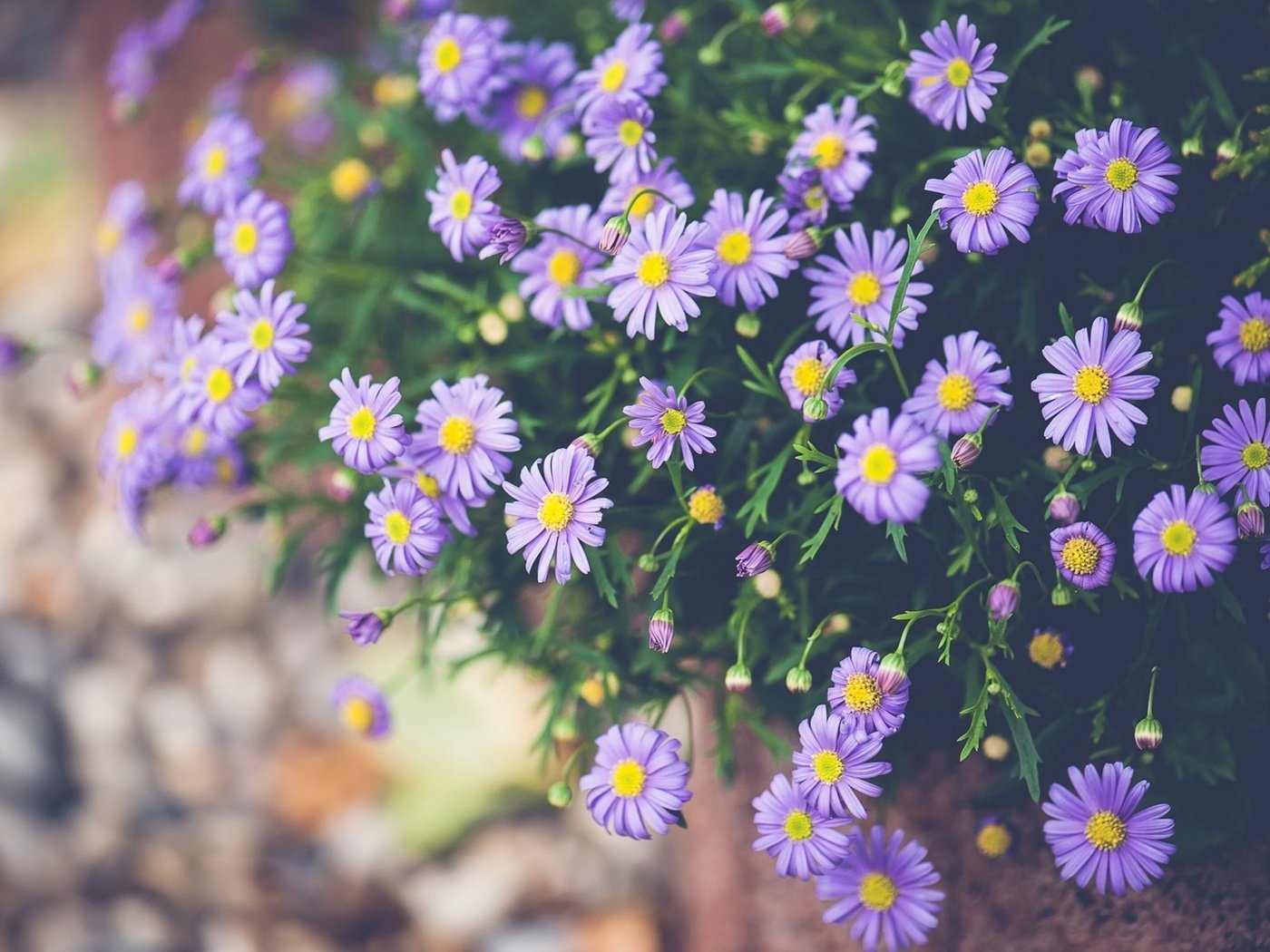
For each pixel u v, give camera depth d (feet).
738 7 1.91
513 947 2.43
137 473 1.96
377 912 2.49
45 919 2.67
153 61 2.28
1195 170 1.76
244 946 2.52
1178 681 1.76
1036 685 1.76
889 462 1.60
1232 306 1.68
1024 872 1.89
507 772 2.49
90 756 2.75
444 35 1.90
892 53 1.85
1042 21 1.82
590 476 1.69
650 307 1.71
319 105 2.33
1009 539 1.68
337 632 2.65
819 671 1.81
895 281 1.73
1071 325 1.67
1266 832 1.81
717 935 2.23
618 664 1.82
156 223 2.18
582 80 1.84
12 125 3.86
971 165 1.68
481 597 1.87
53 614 2.85
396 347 1.99
